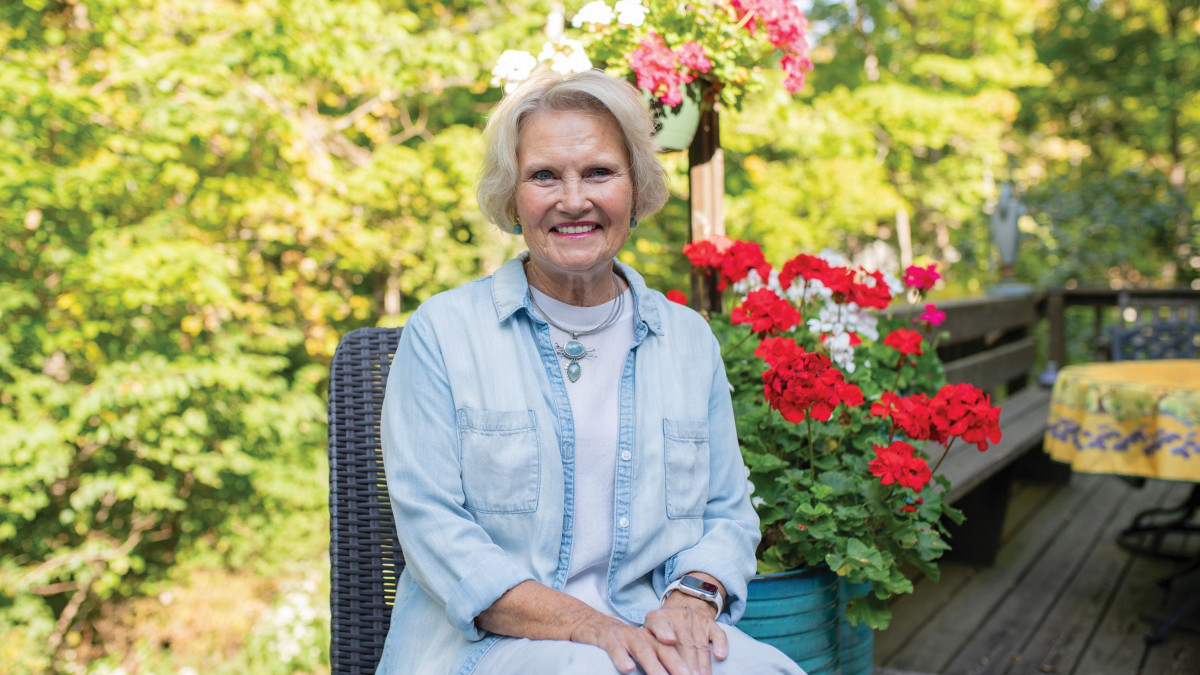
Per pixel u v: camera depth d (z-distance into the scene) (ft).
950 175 36.40
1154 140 43.32
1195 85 38.04
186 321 19.65
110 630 20.70
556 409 4.79
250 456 21.70
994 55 35.35
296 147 18.90
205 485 22.53
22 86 15.12
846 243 40.50
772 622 5.64
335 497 5.45
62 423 18.28
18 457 17.15
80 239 18.12
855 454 6.89
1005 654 9.11
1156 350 15.05
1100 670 8.70
